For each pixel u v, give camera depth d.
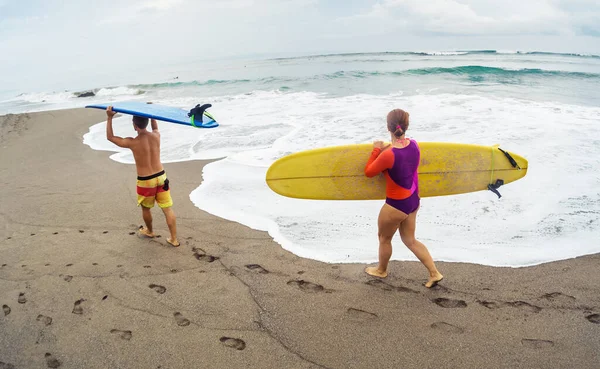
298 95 14.65
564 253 3.89
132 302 3.37
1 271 3.95
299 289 3.49
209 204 5.39
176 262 4.01
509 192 5.25
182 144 8.52
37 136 10.40
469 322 2.98
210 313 3.19
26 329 3.07
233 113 11.66
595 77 16.05
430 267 3.40
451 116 9.30
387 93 13.76
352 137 7.95
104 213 5.32
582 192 5.12
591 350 2.64
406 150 3.06
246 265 3.92
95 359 2.73
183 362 2.67
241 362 2.66
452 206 4.99
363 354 2.69
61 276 3.81
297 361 2.65
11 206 5.70
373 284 3.53
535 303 3.17
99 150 8.72
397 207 3.18
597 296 3.21
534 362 2.56
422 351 2.70
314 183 3.97
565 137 7.23
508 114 9.28
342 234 4.47
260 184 5.98
